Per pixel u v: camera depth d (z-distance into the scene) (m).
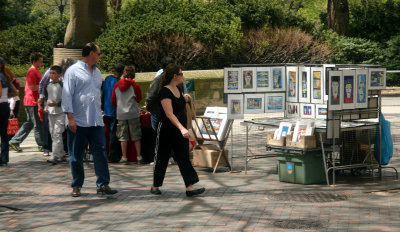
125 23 19.59
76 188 8.09
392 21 30.36
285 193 7.98
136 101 10.52
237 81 9.62
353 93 8.52
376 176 9.12
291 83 9.95
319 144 8.73
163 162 8.02
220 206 7.30
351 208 7.07
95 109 7.90
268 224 6.41
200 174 9.54
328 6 29.44
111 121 10.78
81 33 19.89
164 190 8.35
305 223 6.41
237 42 20.78
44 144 11.44
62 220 6.85
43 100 11.12
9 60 23.88
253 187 8.44
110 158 10.84
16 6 30.91
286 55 22.73
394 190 8.05
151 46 19.14
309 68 9.64
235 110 9.63
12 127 12.02
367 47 27.47
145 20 19.73
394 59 28.09
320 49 23.92
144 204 7.52
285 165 8.72
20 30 24.61
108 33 19.44
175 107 7.82
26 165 10.59
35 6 40.25
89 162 10.88
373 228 6.16
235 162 10.50
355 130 8.98
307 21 25.14
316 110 9.63
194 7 21.25
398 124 15.34
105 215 7.01
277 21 23.97
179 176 9.34
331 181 8.77
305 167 8.48
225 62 21.19
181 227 6.36
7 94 10.45
